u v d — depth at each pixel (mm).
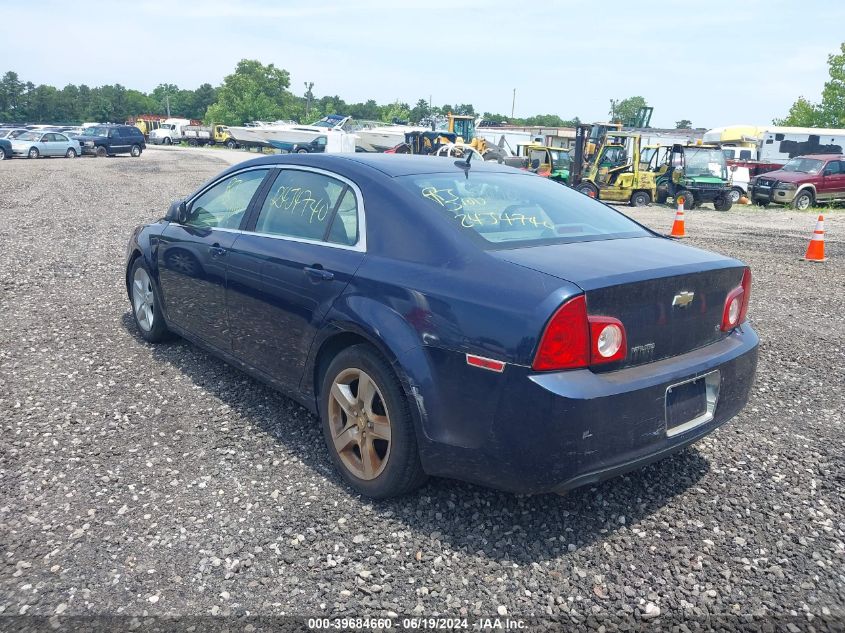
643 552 3041
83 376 4875
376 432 3301
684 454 3961
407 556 2975
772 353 5910
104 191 18750
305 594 2727
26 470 3582
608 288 2785
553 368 2736
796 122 43094
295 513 3266
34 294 7090
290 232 3979
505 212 3523
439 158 4199
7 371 4930
